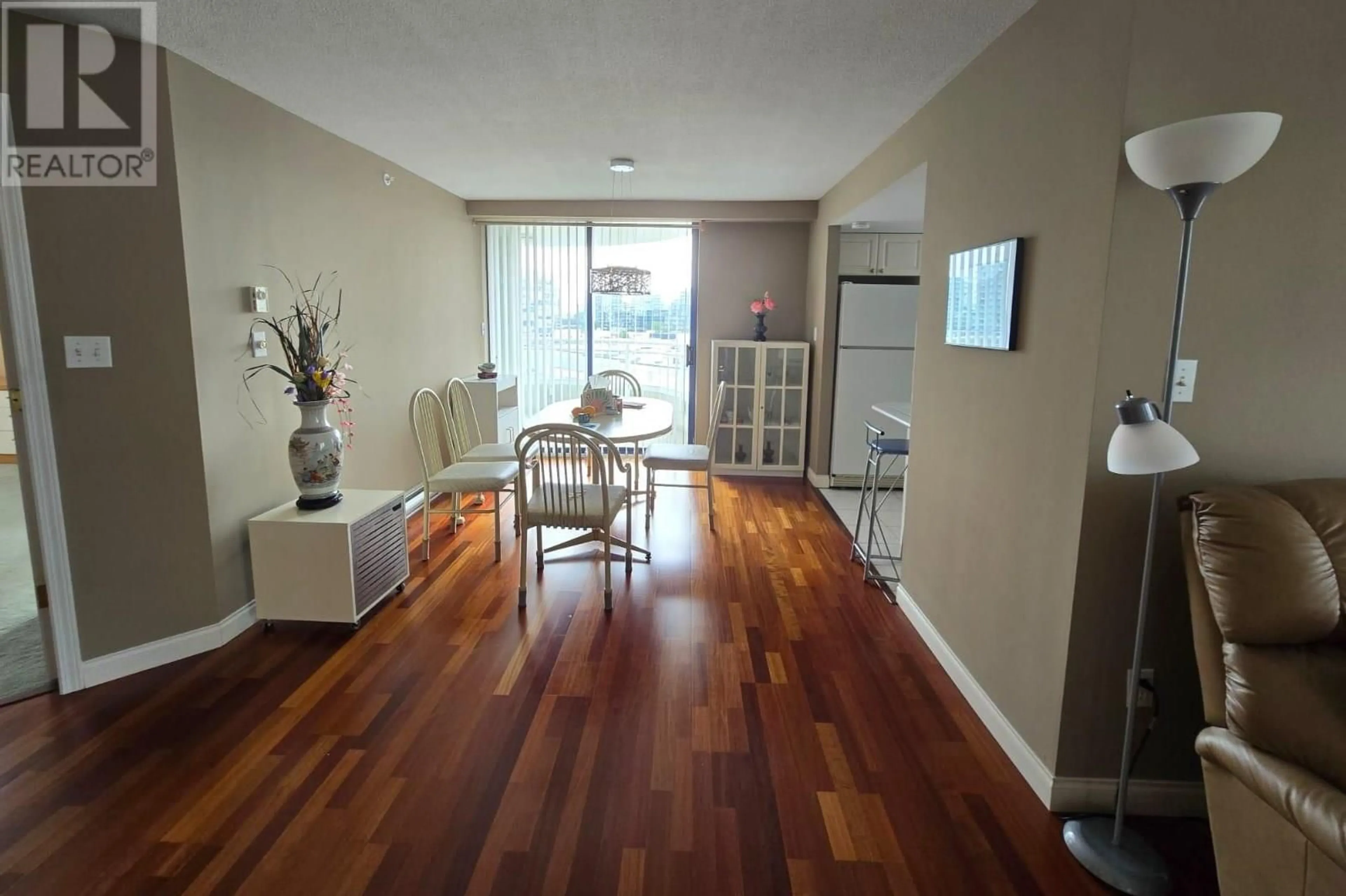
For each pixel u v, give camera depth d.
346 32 2.33
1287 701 1.40
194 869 1.71
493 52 2.50
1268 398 1.76
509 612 3.22
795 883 1.71
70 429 2.41
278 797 1.97
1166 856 1.81
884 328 5.43
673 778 2.08
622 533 4.41
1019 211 2.17
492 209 5.77
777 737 2.29
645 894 1.66
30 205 2.27
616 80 2.79
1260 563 1.44
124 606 2.58
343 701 2.46
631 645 2.91
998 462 2.30
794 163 4.25
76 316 2.38
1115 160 1.68
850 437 5.55
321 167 3.56
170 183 2.50
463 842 1.81
